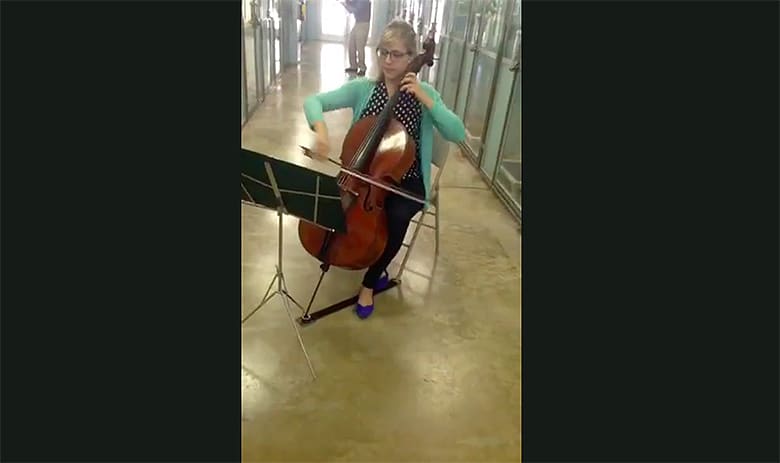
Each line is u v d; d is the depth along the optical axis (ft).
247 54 14.44
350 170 5.69
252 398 5.21
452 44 16.60
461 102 15.10
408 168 6.09
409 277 7.57
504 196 10.48
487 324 6.65
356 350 6.00
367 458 4.69
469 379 5.70
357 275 7.44
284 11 22.76
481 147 12.37
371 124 6.11
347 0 22.82
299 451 4.70
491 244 8.78
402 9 27.32
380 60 6.06
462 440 4.95
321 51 31.19
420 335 6.34
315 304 6.77
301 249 7.99
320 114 6.39
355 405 5.24
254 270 7.36
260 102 16.83
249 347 5.90
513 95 10.35
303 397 5.28
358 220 5.85
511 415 5.25
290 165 4.55
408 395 5.42
